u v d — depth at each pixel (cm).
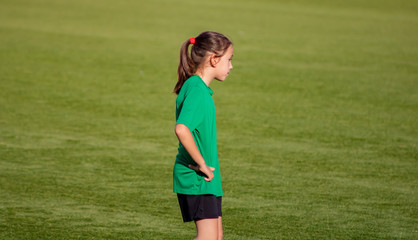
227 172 2398
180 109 1291
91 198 2047
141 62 5294
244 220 1861
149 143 2834
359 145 2853
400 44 6856
